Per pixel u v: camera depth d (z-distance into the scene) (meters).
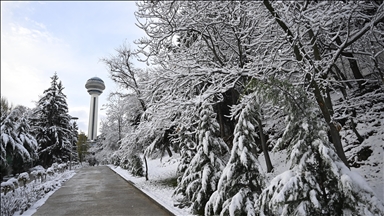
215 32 9.80
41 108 29.69
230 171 4.68
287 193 3.07
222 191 4.84
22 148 16.36
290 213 3.20
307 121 3.46
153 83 8.75
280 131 11.50
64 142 30.36
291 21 6.16
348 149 8.36
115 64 16.95
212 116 7.12
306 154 3.34
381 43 6.48
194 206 6.09
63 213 7.55
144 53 8.21
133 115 17.39
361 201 2.74
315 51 6.48
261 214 3.91
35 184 12.38
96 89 92.06
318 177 3.23
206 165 6.23
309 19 5.46
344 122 9.88
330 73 9.29
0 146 14.68
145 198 9.54
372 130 8.25
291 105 3.61
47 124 29.55
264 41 6.99
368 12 7.27
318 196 3.09
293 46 5.82
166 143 12.91
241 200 4.38
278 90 3.64
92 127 87.38
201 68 8.16
